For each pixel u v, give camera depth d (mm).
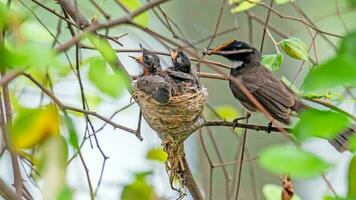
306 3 13453
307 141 4629
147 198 8578
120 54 11023
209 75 9945
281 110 9562
